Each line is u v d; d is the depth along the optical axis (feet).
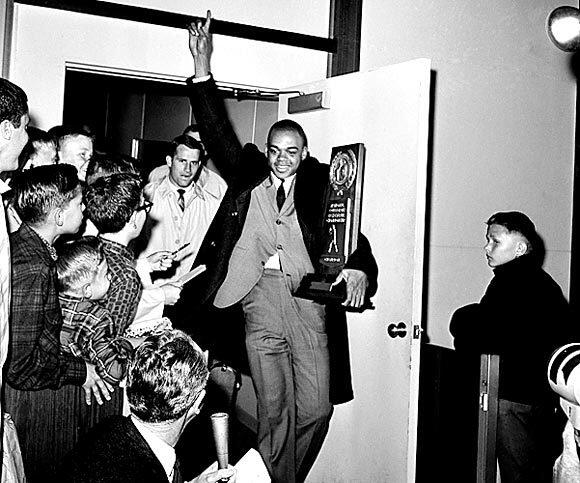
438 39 16.47
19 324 7.72
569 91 18.01
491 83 17.12
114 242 9.93
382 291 12.26
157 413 6.34
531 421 10.82
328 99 13.39
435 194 16.66
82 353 8.68
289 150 12.62
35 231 8.46
